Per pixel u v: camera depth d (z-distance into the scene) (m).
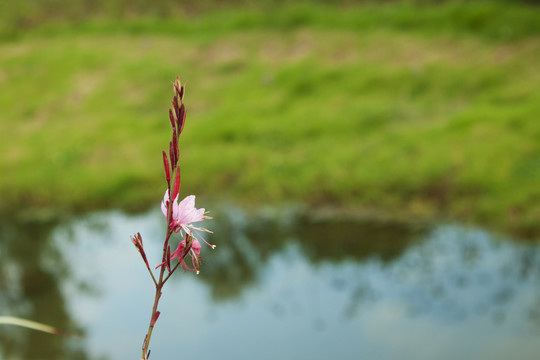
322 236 8.00
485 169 8.67
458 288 6.18
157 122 12.35
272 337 5.46
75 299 6.55
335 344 5.22
